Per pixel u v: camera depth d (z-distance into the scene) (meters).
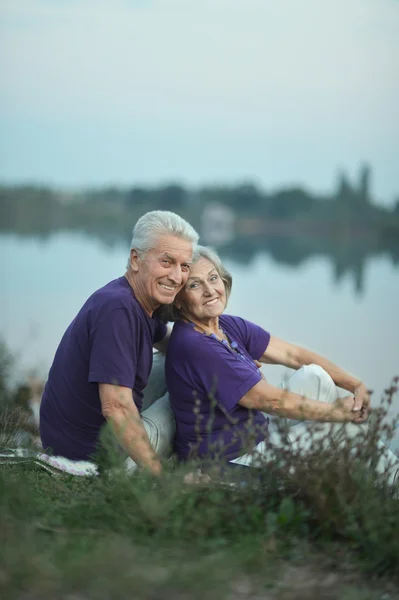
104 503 4.52
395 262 85.50
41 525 4.23
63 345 5.84
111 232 164.62
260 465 4.83
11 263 56.00
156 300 5.71
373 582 4.07
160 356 6.54
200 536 4.26
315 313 30.06
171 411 6.06
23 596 3.41
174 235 5.65
